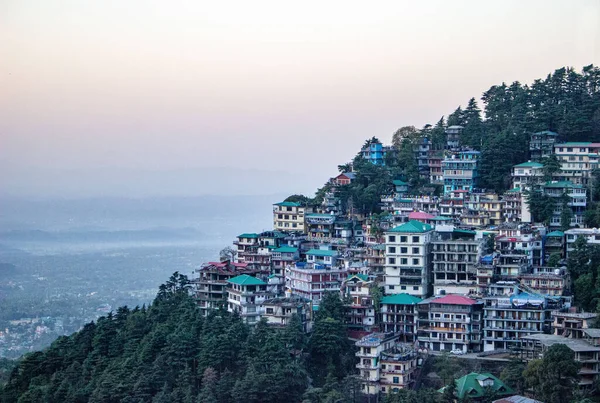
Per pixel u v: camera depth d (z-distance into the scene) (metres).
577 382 190.75
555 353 189.50
